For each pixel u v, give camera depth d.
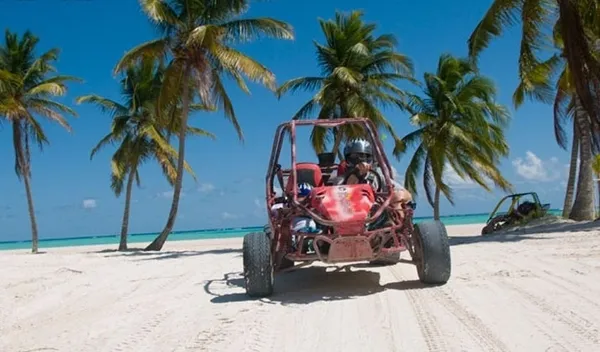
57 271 11.33
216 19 22.64
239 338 5.01
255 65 21.62
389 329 4.97
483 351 4.23
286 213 6.79
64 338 5.41
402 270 8.37
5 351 5.08
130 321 5.98
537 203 22.73
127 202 32.38
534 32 18.50
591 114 17.45
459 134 28.81
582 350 4.15
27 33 30.70
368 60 25.88
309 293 6.94
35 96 30.69
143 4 21.12
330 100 26.12
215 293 7.52
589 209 23.78
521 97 27.59
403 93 26.33
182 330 5.44
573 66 17.38
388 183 6.82
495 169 29.42
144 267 11.84
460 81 29.72
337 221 6.32
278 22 21.97
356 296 6.55
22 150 31.12
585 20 18.16
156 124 30.61
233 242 41.12
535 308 5.42
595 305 5.42
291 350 4.57
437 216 31.84
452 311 5.47
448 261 6.77
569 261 8.30
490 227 23.33
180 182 24.64
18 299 7.81
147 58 22.91
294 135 7.12
